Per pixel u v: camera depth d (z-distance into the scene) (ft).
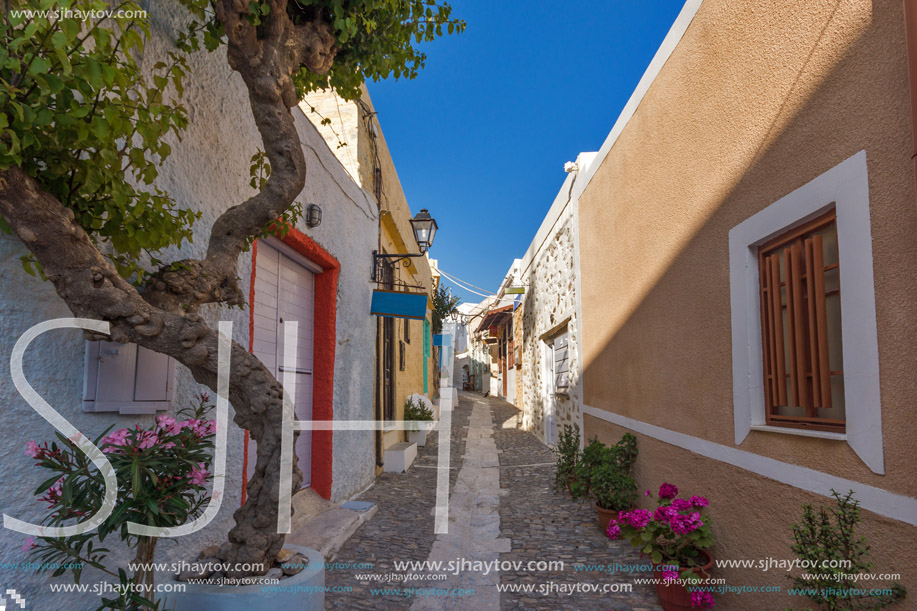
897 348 6.09
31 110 4.81
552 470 24.06
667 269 13.01
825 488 7.25
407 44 11.20
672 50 12.69
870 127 6.56
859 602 6.45
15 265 6.29
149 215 6.81
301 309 16.70
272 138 8.17
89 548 6.31
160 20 8.93
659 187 13.55
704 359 11.02
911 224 5.93
